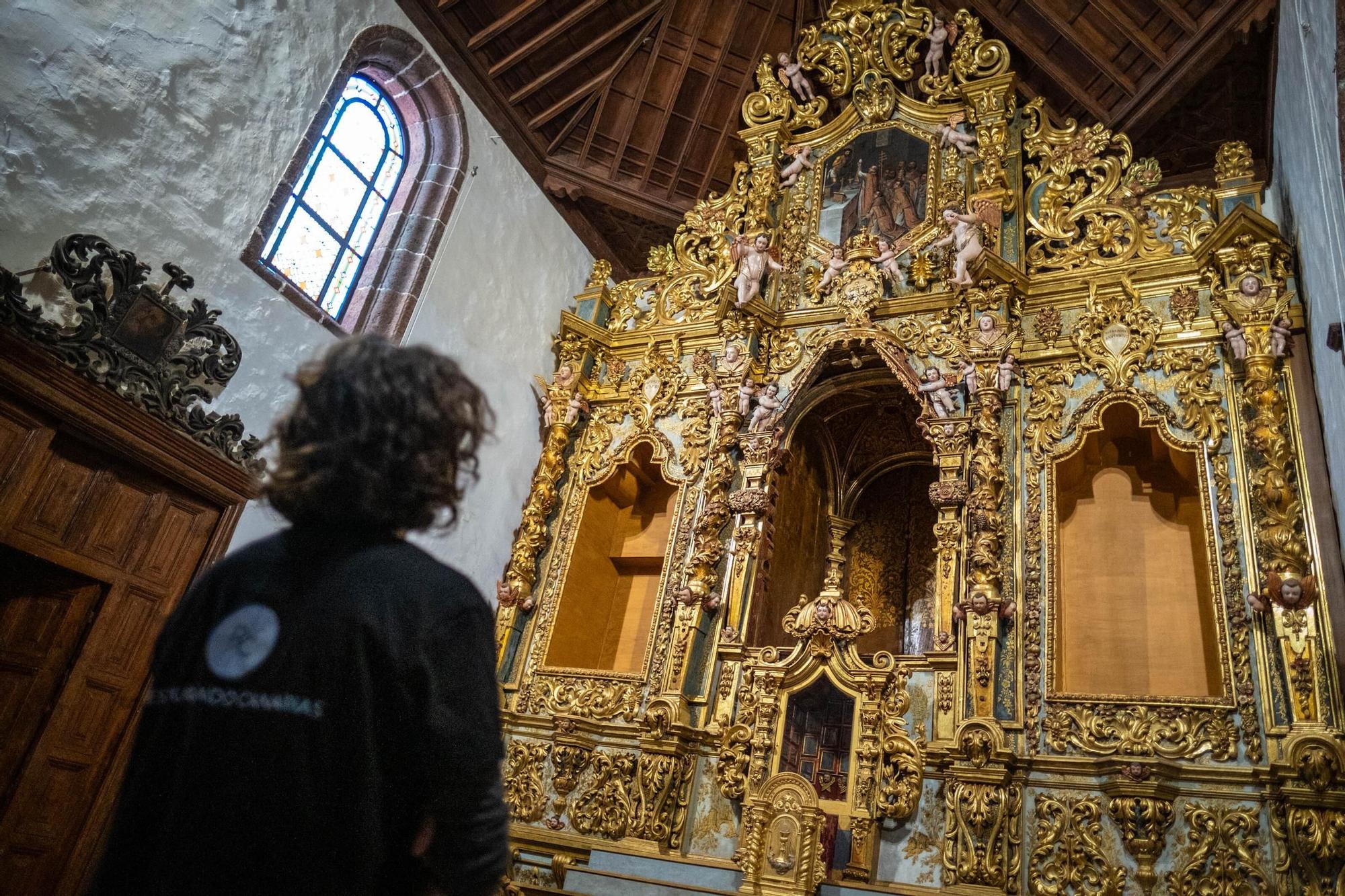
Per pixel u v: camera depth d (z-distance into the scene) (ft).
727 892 26.16
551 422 39.34
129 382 25.05
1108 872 24.91
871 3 42.88
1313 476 27.37
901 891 26.13
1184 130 37.99
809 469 39.88
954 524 31.30
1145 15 35.12
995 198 35.86
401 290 34.63
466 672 5.21
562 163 43.78
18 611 23.75
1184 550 30.27
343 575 5.20
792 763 30.42
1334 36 20.80
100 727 24.70
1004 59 39.58
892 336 35.47
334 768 4.76
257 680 4.88
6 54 22.81
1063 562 31.32
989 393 32.50
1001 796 26.50
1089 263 34.50
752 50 43.88
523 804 32.45
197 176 27.43
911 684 29.89
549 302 42.70
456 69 38.34
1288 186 30.99
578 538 37.58
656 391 39.81
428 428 5.72
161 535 26.37
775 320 38.19
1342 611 25.27
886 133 41.73
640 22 41.93
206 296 27.61
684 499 36.63
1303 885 23.00
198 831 4.58
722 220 42.68
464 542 35.58
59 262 23.41
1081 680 29.22
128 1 25.57
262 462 28.81
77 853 23.80
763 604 34.42
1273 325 29.53
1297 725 24.23
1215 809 24.80
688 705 31.94
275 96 30.22
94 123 24.66
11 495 22.45
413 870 4.95
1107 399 31.58
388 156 37.14
